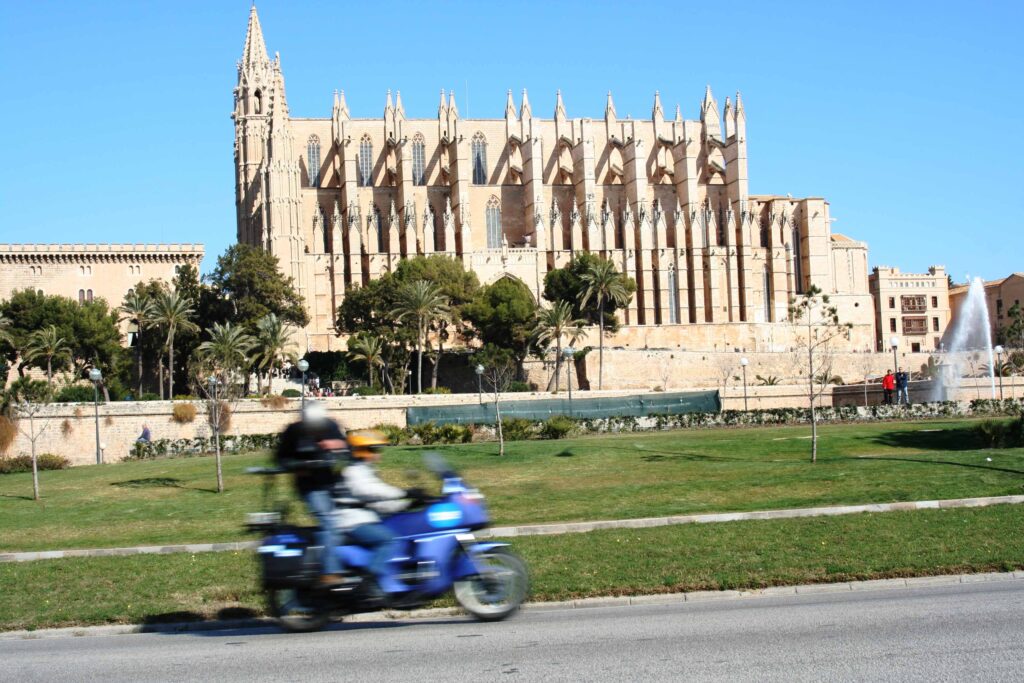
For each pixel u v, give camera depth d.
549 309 108.06
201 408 71.62
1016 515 25.23
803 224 145.50
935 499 29.14
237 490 42.09
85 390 91.81
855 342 140.75
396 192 137.50
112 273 123.81
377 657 14.52
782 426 62.03
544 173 153.38
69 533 32.62
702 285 141.00
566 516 29.91
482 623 17.02
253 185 138.25
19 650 16.84
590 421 62.81
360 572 16.52
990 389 81.81
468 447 53.53
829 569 20.14
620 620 16.78
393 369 105.94
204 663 14.69
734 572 20.20
